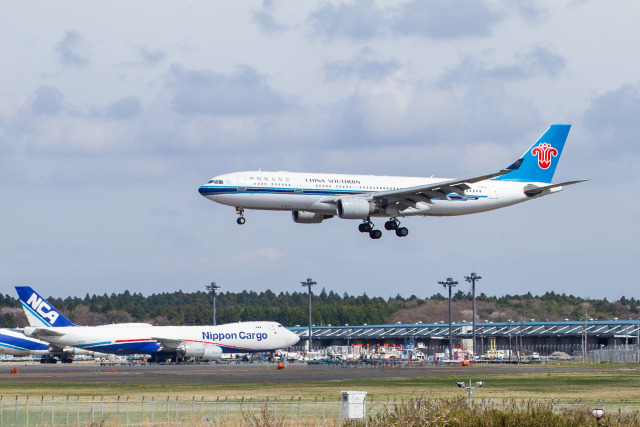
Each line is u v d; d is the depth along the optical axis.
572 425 130.88
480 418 129.38
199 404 188.25
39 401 196.50
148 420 160.50
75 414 172.25
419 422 124.88
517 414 135.00
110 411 177.62
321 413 169.75
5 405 187.12
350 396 153.12
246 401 196.75
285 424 147.12
